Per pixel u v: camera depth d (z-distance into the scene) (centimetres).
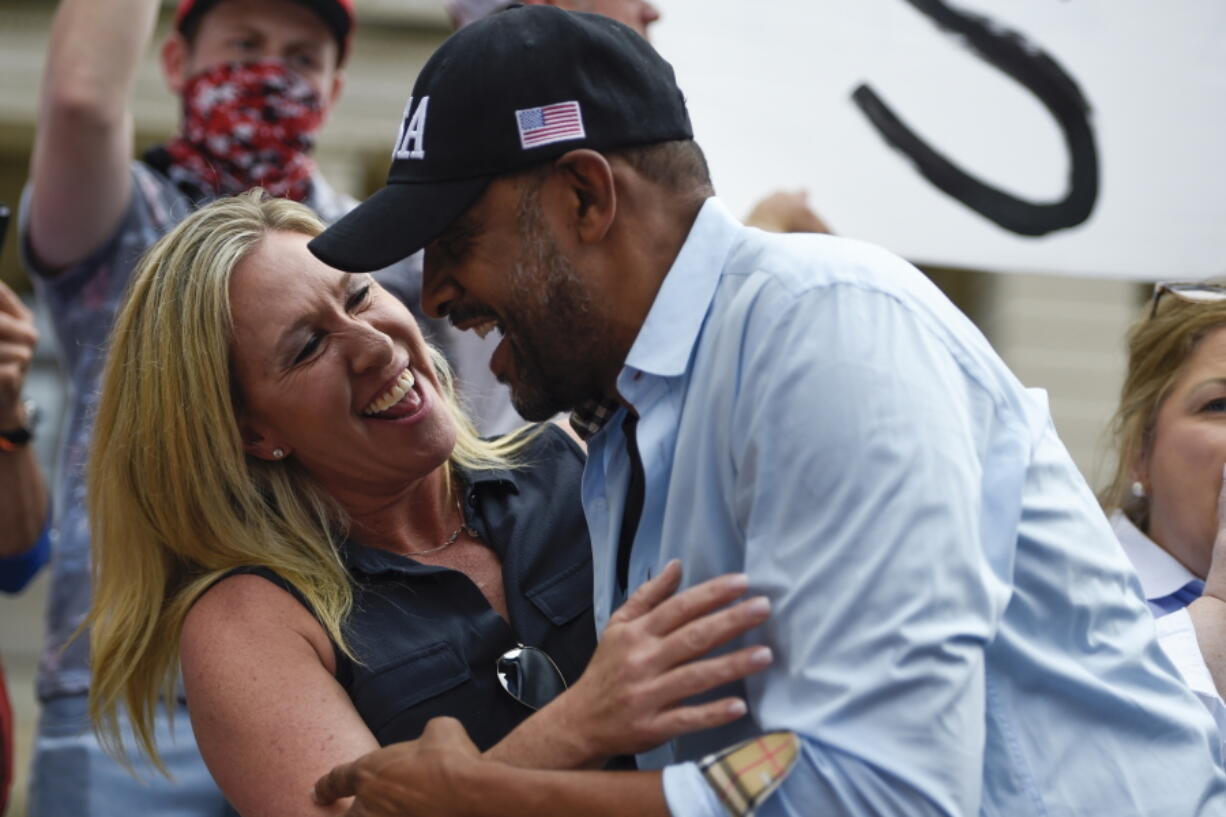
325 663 185
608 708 146
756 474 147
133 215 275
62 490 269
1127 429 234
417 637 189
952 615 137
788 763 136
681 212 161
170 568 199
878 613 137
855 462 141
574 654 194
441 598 194
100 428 201
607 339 161
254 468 199
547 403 167
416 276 267
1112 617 158
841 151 272
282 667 181
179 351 194
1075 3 275
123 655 196
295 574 191
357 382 194
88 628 260
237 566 192
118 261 273
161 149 294
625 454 178
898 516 139
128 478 198
